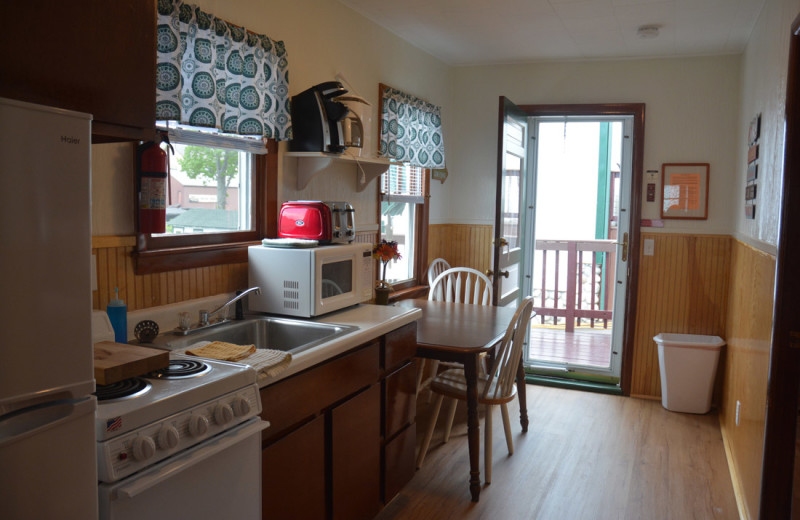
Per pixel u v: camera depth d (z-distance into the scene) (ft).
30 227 3.29
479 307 12.14
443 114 15.30
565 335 20.48
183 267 7.54
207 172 8.25
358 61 11.34
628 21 11.44
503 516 8.66
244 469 5.27
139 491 4.07
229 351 5.96
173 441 4.44
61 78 4.07
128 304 6.86
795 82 7.06
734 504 9.14
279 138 8.88
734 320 11.97
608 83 14.48
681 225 14.06
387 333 8.15
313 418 6.69
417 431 11.85
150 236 7.10
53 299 3.43
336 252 8.32
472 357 9.02
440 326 10.32
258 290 8.23
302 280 7.90
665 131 14.11
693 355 13.07
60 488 3.46
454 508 8.87
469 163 15.76
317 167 9.48
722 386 13.44
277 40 9.03
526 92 15.14
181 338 6.91
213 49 7.47
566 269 22.03
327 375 6.77
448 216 16.02
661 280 14.26
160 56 6.72
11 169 3.19
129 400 4.41
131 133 4.68
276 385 5.91
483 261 15.78
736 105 13.60
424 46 13.70
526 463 10.46
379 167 11.29
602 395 14.52
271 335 8.07
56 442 3.42
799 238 7.07
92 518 3.68
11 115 3.18
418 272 14.66
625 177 14.70
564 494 9.36
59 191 3.44
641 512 8.86
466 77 15.61
